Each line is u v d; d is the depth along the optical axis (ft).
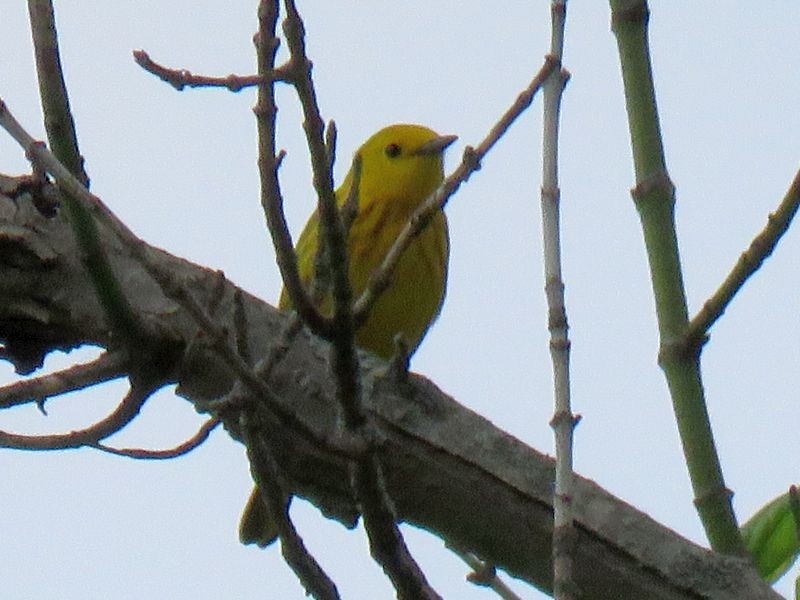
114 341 30.58
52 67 26.63
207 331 23.73
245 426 25.53
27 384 28.89
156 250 32.94
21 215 33.22
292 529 25.68
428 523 30.66
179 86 25.63
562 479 23.30
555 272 25.18
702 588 28.55
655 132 31.71
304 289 23.91
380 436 26.63
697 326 30.12
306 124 23.12
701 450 29.84
